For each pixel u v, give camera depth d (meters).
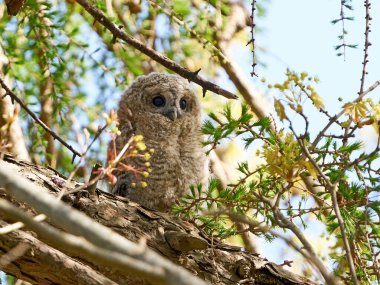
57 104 13.50
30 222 5.33
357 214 9.73
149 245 9.41
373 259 9.02
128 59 14.64
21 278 8.41
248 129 9.68
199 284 4.95
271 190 10.02
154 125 13.66
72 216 5.16
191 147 13.60
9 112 13.02
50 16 13.27
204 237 9.84
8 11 10.56
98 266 8.90
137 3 14.90
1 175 5.21
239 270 9.65
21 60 13.82
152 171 13.11
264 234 9.84
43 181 9.40
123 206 9.70
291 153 8.79
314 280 10.30
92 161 13.91
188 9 13.86
